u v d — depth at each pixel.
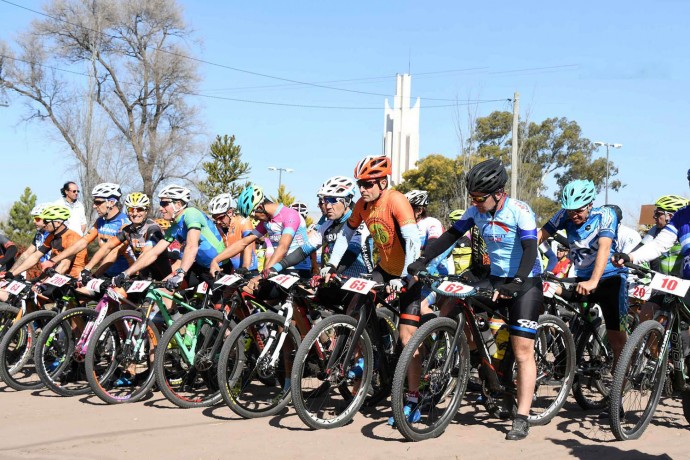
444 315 4.41
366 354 4.60
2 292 6.33
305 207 8.52
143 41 31.64
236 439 4.16
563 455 3.89
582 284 4.47
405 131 64.94
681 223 4.52
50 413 4.85
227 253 5.68
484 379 4.57
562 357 4.91
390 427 4.46
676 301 4.27
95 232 6.38
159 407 5.07
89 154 28.83
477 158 21.78
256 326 4.80
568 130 32.94
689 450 4.00
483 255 4.71
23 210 27.17
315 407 4.75
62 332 5.64
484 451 3.94
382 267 4.77
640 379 4.22
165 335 4.98
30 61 29.42
